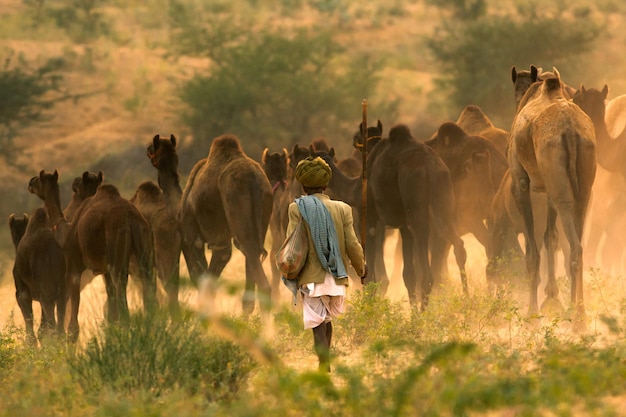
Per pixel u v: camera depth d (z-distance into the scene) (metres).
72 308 44.84
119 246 42.28
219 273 50.47
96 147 182.12
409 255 46.81
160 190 49.81
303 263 27.02
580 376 21.55
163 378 25.44
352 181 50.12
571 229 34.88
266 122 178.75
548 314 36.28
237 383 25.91
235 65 182.25
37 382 25.84
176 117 194.50
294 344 34.28
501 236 47.09
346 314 36.28
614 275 50.28
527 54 178.75
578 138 34.78
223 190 46.53
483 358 25.81
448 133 50.91
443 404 19.95
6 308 64.94
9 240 122.81
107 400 23.16
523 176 38.44
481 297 36.72
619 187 50.25
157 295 35.66
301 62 186.75
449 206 44.72
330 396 21.48
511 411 20.61
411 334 33.88
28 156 176.62
